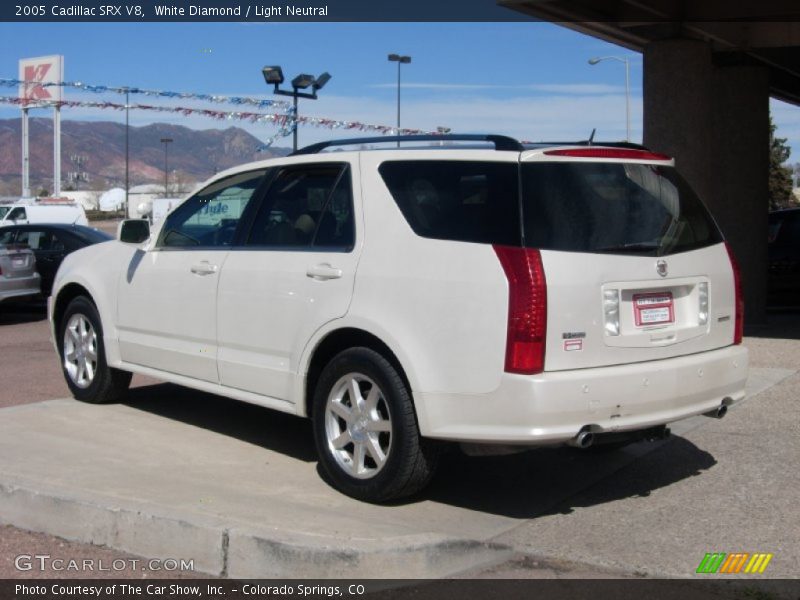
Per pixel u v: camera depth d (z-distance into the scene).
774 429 7.05
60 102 17.42
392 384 5.14
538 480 5.98
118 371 7.52
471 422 4.85
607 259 4.93
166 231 6.98
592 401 4.79
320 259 5.62
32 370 9.91
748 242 12.73
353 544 4.48
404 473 5.15
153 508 4.91
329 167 5.89
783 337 11.38
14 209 33.91
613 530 5.14
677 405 5.20
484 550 4.76
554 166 5.04
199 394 8.16
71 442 6.48
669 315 5.26
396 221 5.32
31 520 5.22
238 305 6.13
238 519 4.79
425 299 5.01
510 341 4.71
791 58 12.77
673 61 10.89
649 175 5.40
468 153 5.21
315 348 5.62
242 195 6.50
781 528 5.13
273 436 6.83
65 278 7.78
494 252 4.82
